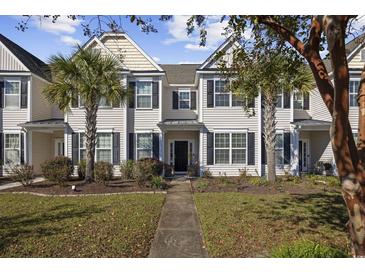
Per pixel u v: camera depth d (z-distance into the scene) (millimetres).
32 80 17359
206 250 5363
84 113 16641
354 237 3338
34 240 5668
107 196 10578
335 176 15953
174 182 14391
